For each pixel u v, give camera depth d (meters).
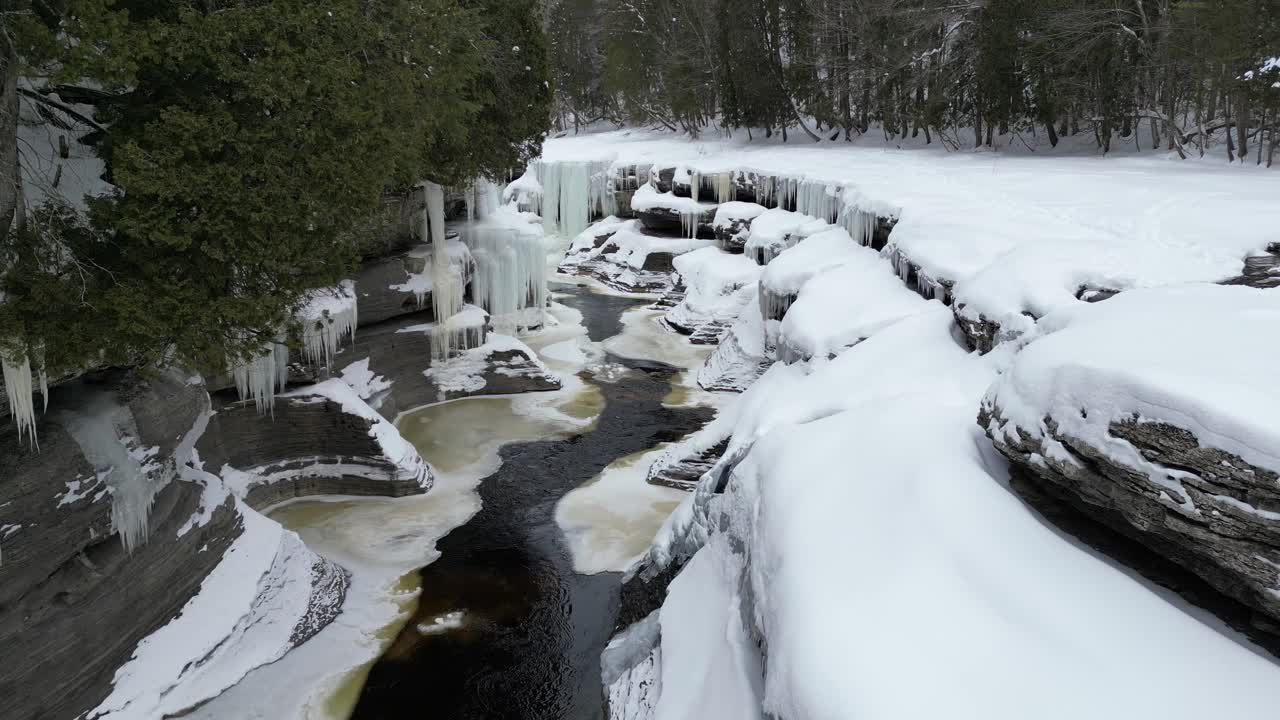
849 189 22.44
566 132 66.12
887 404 9.12
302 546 11.85
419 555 12.99
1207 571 5.28
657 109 52.78
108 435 8.81
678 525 11.06
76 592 8.25
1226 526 4.95
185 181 7.40
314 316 14.32
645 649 9.43
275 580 10.98
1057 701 4.69
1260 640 5.03
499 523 14.05
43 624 7.91
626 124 62.44
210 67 7.84
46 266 7.36
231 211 7.82
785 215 27.59
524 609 11.57
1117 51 26.12
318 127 8.15
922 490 6.89
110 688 8.60
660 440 17.77
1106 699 4.65
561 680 10.11
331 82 8.06
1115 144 29.38
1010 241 14.05
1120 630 5.15
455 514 14.36
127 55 6.72
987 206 17.19
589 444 17.55
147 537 9.29
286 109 7.96
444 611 11.50
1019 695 4.78
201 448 13.00
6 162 7.06
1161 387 5.41
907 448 7.75
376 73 9.45
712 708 6.83
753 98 41.91
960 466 7.22
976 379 10.41
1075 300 9.91
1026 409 6.71
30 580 7.75
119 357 8.00
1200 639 5.02
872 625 5.55
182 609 9.73
